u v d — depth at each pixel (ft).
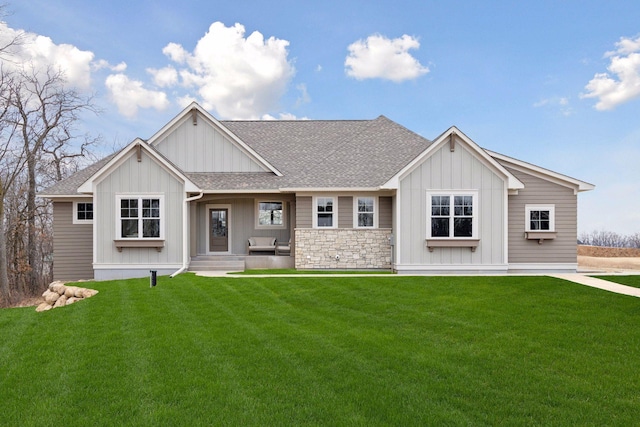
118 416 14.10
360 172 58.65
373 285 38.93
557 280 39.42
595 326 24.43
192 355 20.25
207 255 58.49
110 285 41.73
